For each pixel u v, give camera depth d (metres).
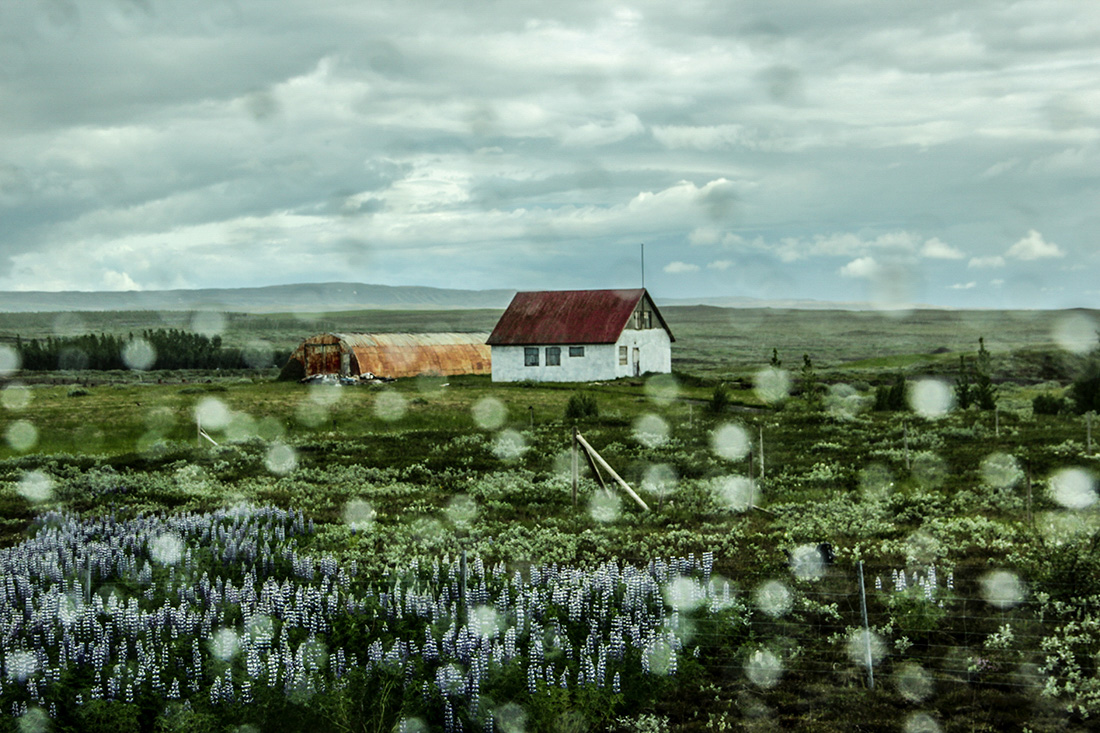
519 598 14.70
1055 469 27.67
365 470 32.12
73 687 12.34
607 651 13.06
